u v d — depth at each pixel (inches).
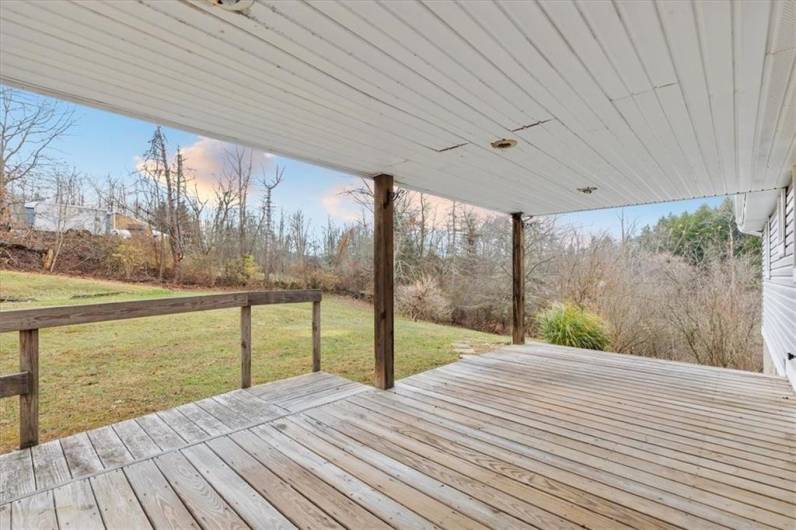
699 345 368.8
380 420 118.0
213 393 162.1
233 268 491.5
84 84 78.2
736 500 76.0
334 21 57.6
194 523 69.9
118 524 69.7
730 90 79.0
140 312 117.5
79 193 402.9
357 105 87.8
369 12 55.5
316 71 72.7
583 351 219.1
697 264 412.5
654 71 72.0
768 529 67.4
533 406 130.1
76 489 80.6
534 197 187.9
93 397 156.1
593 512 72.5
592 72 72.6
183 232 465.7
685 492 79.0
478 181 157.8
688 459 92.8
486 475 86.0
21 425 97.9
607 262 418.9
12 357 211.2
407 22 58.0
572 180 154.3
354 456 95.0
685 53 65.9
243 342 147.1
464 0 52.8
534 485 81.9
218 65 70.7
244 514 72.4
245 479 84.6
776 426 112.3
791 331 165.2
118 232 428.1
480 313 484.4
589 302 392.8
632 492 79.0
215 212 488.4
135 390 164.7
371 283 514.9
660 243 433.7
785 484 81.7
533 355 208.5
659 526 68.4
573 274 424.5
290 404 131.0
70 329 275.9
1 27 58.3
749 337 355.3
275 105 87.5
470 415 122.0
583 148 115.9
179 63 69.9
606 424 114.6
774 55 65.8
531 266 449.1
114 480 84.1
